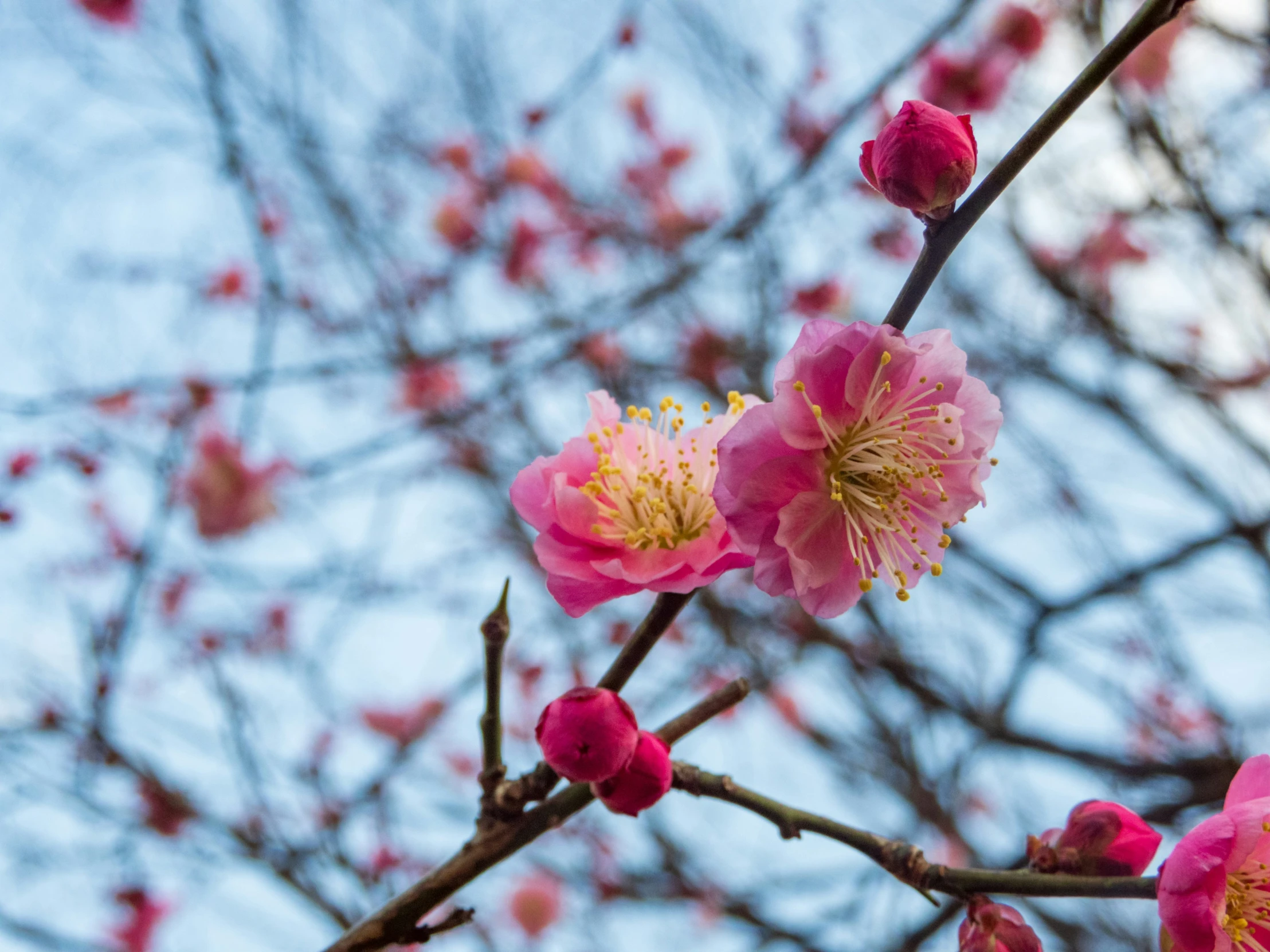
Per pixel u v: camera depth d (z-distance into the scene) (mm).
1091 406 5906
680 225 6398
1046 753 5105
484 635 1591
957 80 4926
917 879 1526
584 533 1736
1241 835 1389
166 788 4289
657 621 1577
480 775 1610
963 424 1723
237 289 5734
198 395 4770
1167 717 5453
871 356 1620
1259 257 5043
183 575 5348
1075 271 5938
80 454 4641
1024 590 5523
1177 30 4766
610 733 1428
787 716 6129
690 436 1874
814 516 1628
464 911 1591
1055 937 5059
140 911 4598
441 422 4914
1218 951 1373
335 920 3982
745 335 6234
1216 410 5324
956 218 1558
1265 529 4934
